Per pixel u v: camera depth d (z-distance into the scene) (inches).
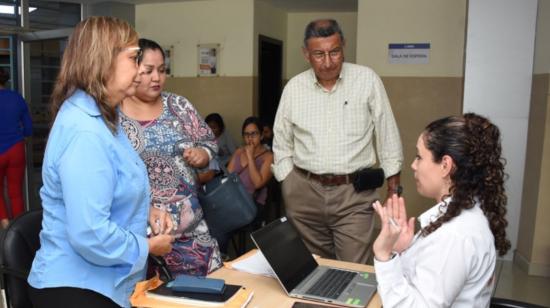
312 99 96.0
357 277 69.6
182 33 241.1
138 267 53.4
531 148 154.7
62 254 51.8
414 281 52.9
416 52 195.8
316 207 97.5
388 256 54.0
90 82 50.6
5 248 75.9
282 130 100.7
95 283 52.4
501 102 158.1
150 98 75.7
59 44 210.4
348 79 94.3
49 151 50.4
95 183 48.4
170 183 76.3
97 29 50.4
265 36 244.1
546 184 147.5
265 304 61.1
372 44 200.1
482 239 51.8
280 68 267.3
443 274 51.0
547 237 149.7
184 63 243.0
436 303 50.7
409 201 201.2
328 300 61.6
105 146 50.3
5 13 197.2
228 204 84.7
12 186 188.2
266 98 269.0
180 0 235.5
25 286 76.3
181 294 58.9
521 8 153.2
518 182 160.9
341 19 264.5
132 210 54.8
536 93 151.6
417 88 197.0
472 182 52.7
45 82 210.8
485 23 156.4
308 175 96.9
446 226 52.6
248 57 231.3
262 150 157.9
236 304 58.1
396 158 96.6
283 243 69.4
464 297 53.1
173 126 78.7
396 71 198.8
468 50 158.9
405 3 195.0
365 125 94.7
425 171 55.3
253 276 70.7
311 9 258.1
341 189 94.6
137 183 54.7
